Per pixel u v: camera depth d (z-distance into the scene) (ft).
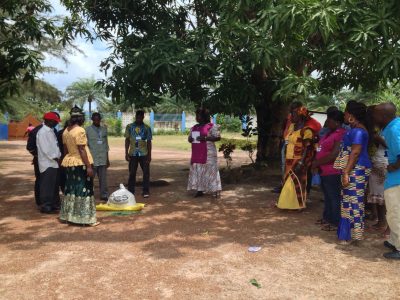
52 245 16.31
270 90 30.01
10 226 19.27
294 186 21.43
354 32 16.55
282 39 17.99
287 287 12.25
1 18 26.45
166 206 23.40
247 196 26.17
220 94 29.35
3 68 25.22
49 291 12.05
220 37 24.72
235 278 12.92
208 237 17.31
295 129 21.74
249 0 17.22
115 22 30.96
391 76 19.57
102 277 13.05
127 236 17.51
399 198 14.48
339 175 17.65
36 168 22.80
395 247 14.76
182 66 23.44
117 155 58.29
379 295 11.66
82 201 19.22
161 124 132.57
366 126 16.79
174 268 13.76
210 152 25.27
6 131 103.30
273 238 17.16
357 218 15.94
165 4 30.86
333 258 14.71
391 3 15.74
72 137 19.08
